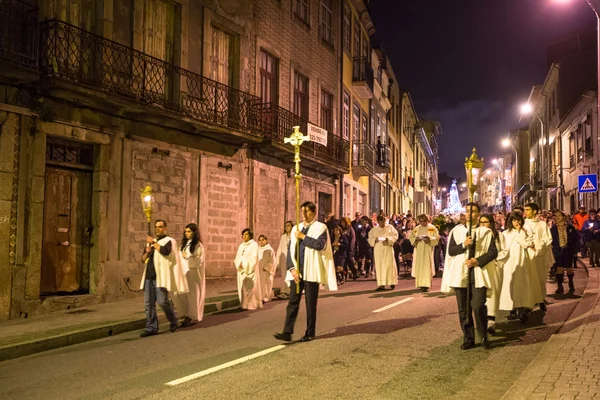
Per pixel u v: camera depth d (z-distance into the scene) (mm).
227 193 17000
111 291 12797
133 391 5996
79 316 10547
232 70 17578
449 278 7855
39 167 11250
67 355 7930
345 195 26906
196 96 15477
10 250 10758
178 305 10164
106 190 12750
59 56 11297
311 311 8484
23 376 6766
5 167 10680
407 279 18266
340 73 25875
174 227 14836
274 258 13344
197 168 15766
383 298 13109
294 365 6961
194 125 14656
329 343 8188
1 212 10602
